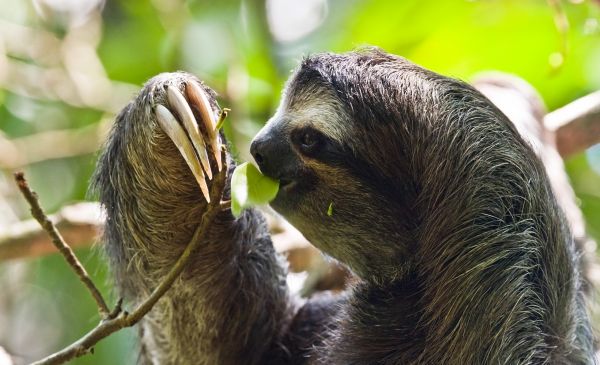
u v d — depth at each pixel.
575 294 6.73
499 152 6.50
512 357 6.21
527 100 10.98
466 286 6.41
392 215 6.66
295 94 6.73
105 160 7.67
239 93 12.53
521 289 6.30
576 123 10.86
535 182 6.52
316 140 6.53
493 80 11.31
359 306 7.02
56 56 14.34
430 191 6.58
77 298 14.25
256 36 13.15
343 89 6.62
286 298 8.40
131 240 7.54
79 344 5.61
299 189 6.64
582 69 12.61
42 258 14.19
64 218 10.27
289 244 10.44
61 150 13.54
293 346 8.32
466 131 6.57
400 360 6.71
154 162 6.99
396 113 6.59
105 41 14.73
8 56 14.40
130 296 7.92
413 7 12.75
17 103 14.11
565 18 10.84
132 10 14.48
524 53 12.62
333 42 13.01
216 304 7.79
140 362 8.61
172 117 6.58
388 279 6.84
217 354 7.98
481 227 6.41
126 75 14.15
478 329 6.34
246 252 7.88
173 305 7.72
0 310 14.19
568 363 6.55
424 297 6.64
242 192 6.17
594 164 13.68
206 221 5.96
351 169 6.56
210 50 13.17
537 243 6.39
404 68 6.86
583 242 9.02
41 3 15.19
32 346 15.47
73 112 14.49
